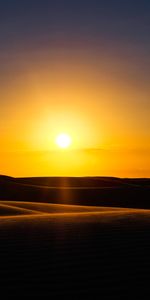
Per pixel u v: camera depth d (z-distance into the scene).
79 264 8.94
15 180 85.06
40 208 28.69
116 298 7.18
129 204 51.97
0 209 23.62
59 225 13.49
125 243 10.66
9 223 14.14
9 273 8.37
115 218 15.32
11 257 9.42
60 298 7.18
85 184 84.56
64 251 9.92
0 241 10.92
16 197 56.41
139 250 9.98
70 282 7.90
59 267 8.73
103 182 86.44
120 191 60.09
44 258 9.36
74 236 11.55
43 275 8.26
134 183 91.12
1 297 7.23
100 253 9.76
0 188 61.00
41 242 10.84
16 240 11.04
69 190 61.59
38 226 13.30
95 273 8.37
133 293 7.38
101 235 11.64
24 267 8.73
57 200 55.19
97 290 7.52
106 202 53.59
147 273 8.36
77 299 7.15
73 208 29.56
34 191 60.50
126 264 8.92
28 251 9.92
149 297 7.21
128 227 12.83
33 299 7.14
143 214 17.09
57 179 90.44
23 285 7.75
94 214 17.45
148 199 54.81
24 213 22.45
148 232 11.96
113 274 8.31
